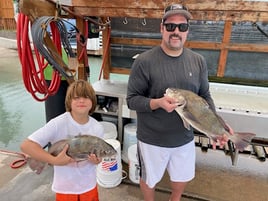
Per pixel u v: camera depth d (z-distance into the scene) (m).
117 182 2.35
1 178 2.41
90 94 1.40
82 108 1.37
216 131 1.35
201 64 1.60
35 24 1.80
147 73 1.53
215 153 3.01
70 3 2.21
